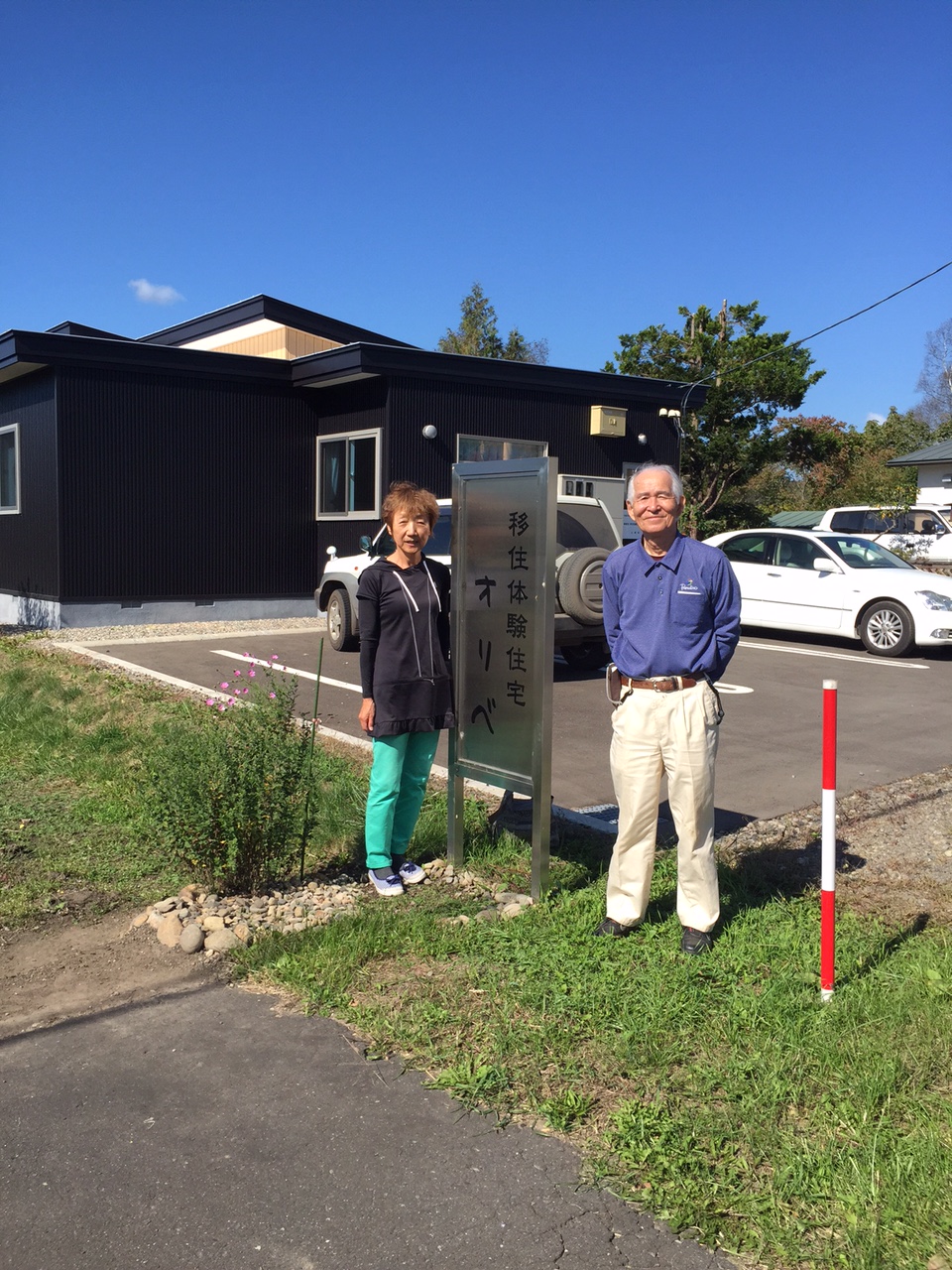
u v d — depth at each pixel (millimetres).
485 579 4840
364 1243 2547
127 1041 3516
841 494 41062
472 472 4871
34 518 14977
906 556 20906
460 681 5016
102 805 6145
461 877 5023
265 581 16031
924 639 12219
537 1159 2865
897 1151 2816
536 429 16578
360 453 15391
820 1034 3418
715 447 33312
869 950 4102
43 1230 2586
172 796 4746
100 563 14469
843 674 11156
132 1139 2957
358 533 15500
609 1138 2924
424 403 15195
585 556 10180
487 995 3762
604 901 4602
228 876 4777
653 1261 2490
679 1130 2949
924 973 3812
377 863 4816
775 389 33094
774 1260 2486
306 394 16250
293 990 3869
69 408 14039
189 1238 2559
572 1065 3291
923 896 4820
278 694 5293
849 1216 2566
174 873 5117
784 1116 3023
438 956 4094
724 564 3980
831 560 13242
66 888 4938
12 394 15367
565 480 16953
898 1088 3139
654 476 3941
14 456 15562
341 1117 3062
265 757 4793
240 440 15625
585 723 8578
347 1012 3682
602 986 3775
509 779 4758
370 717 4754
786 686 10414
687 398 18344
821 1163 2775
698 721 4000
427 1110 3100
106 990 3895
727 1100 3072
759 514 35688
